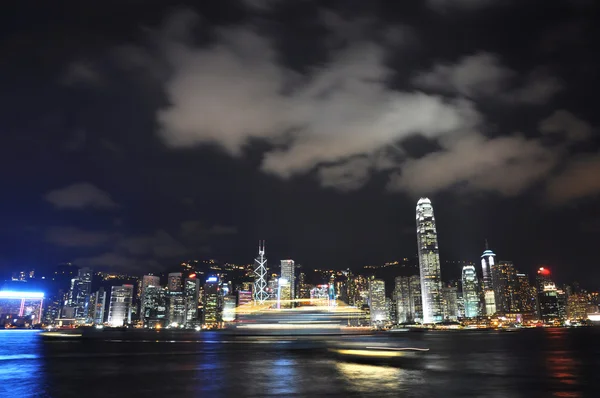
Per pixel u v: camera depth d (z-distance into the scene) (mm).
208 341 157750
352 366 59875
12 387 41500
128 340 177750
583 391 38250
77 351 101625
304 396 35125
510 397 35000
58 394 37375
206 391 37844
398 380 44844
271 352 90875
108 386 41469
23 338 193750
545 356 84812
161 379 46188
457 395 35812
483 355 87562
